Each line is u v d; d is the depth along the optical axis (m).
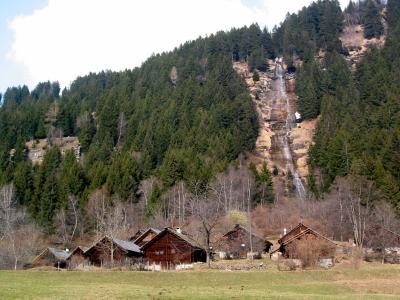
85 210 118.44
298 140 189.38
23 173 135.00
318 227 105.31
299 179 163.88
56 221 115.75
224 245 90.00
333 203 108.94
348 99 182.12
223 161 140.88
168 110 179.12
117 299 37.12
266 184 135.62
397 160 117.75
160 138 160.75
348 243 91.00
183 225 107.88
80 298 36.88
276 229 113.50
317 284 53.09
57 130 197.62
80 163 151.75
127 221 117.75
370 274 61.41
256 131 190.88
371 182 107.06
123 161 141.50
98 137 183.50
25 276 55.97
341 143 134.00
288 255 79.12
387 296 43.81
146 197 126.56
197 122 170.62
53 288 42.53
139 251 81.69
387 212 93.69
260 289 48.97
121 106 198.12
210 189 124.38
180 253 80.12
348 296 43.03
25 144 186.62
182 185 122.62
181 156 139.25
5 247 85.38
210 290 45.84
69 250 99.81
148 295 39.56
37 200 126.88
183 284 53.97
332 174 129.88
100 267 75.31
